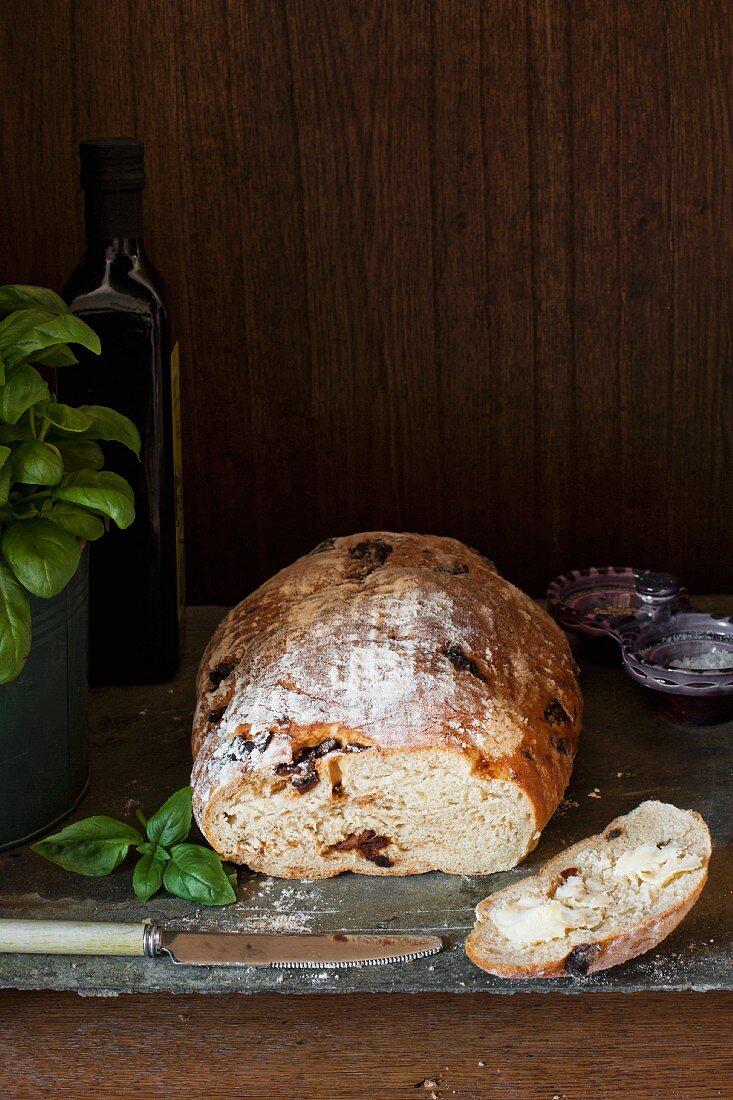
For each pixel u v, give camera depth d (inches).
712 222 51.8
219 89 50.8
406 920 39.6
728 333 52.7
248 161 51.3
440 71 50.8
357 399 53.3
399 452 53.8
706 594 54.0
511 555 54.8
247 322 52.6
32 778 41.3
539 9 50.3
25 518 39.7
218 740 41.3
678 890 39.0
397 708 40.4
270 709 40.7
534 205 51.7
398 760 39.9
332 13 50.3
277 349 52.9
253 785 39.9
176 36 50.3
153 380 45.1
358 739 40.0
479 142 51.3
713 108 50.9
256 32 50.4
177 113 50.9
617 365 53.0
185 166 51.3
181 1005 39.6
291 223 51.8
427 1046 38.8
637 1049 38.7
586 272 52.2
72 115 50.8
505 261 52.1
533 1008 39.5
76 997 39.8
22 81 50.4
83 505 40.2
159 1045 38.8
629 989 38.0
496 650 42.8
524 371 53.1
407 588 43.9
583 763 44.0
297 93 50.8
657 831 40.9
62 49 50.3
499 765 40.0
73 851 40.8
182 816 40.9
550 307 52.5
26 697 40.6
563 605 47.9
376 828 40.4
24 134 50.8
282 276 52.3
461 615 43.3
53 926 38.8
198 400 53.3
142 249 45.3
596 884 39.5
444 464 53.9
